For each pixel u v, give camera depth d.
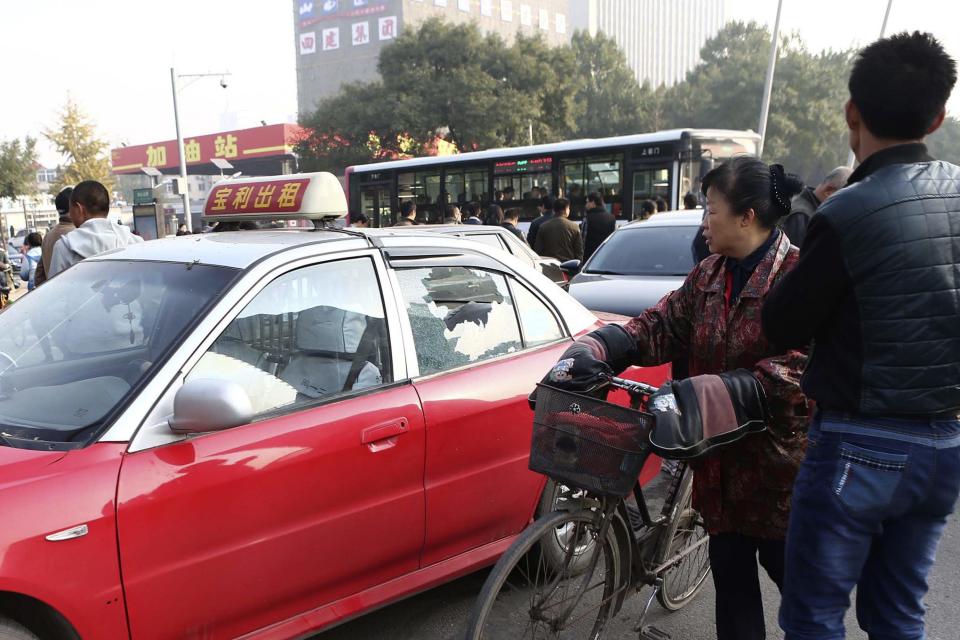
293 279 2.74
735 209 2.34
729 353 2.41
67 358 2.58
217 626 2.39
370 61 91.12
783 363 2.30
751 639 2.57
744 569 2.56
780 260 2.36
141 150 69.00
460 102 35.47
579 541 2.53
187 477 2.27
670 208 14.88
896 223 1.80
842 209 1.85
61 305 2.85
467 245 3.35
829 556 1.92
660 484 3.74
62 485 2.07
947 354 1.81
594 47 62.69
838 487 1.89
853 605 3.52
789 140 49.97
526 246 7.99
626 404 3.63
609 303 6.73
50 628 2.07
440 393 2.94
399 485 2.79
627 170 15.41
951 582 3.73
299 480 2.50
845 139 48.44
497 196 17.47
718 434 2.19
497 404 3.11
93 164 41.53
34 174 47.06
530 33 101.50
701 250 5.29
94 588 2.09
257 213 3.47
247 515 2.39
